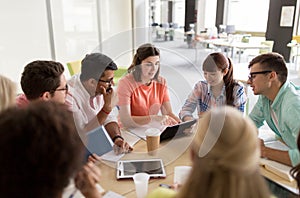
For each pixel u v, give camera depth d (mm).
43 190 521
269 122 1733
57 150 523
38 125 523
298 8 6742
